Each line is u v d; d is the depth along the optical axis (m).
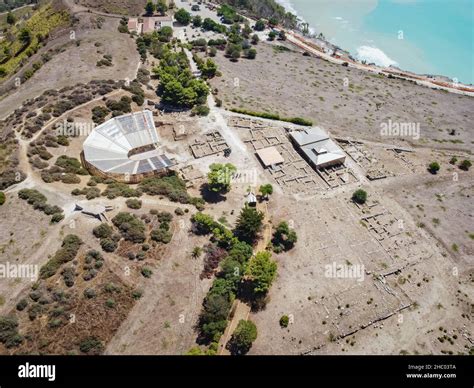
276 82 162.12
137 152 116.56
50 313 71.06
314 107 146.38
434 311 84.25
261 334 77.12
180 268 84.00
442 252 96.56
